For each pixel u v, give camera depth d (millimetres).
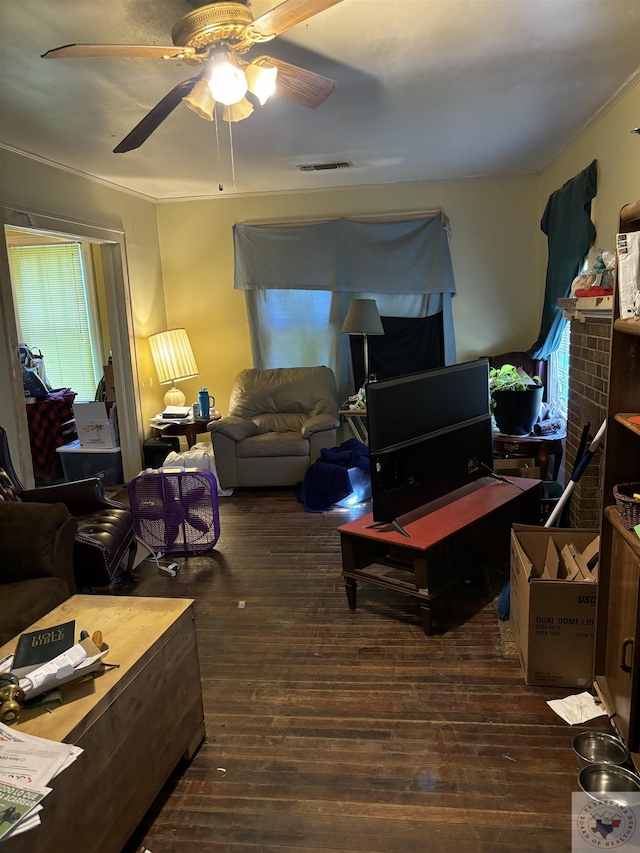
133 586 3207
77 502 3236
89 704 1459
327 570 3293
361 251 5199
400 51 2404
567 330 4441
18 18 2020
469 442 3033
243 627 2738
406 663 2400
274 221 5355
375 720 2080
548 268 4371
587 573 2205
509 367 4219
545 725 2016
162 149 3713
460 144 3895
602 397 2885
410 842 1604
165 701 1775
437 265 5125
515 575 2496
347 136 3576
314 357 5492
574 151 3852
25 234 5895
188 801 1775
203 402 5145
